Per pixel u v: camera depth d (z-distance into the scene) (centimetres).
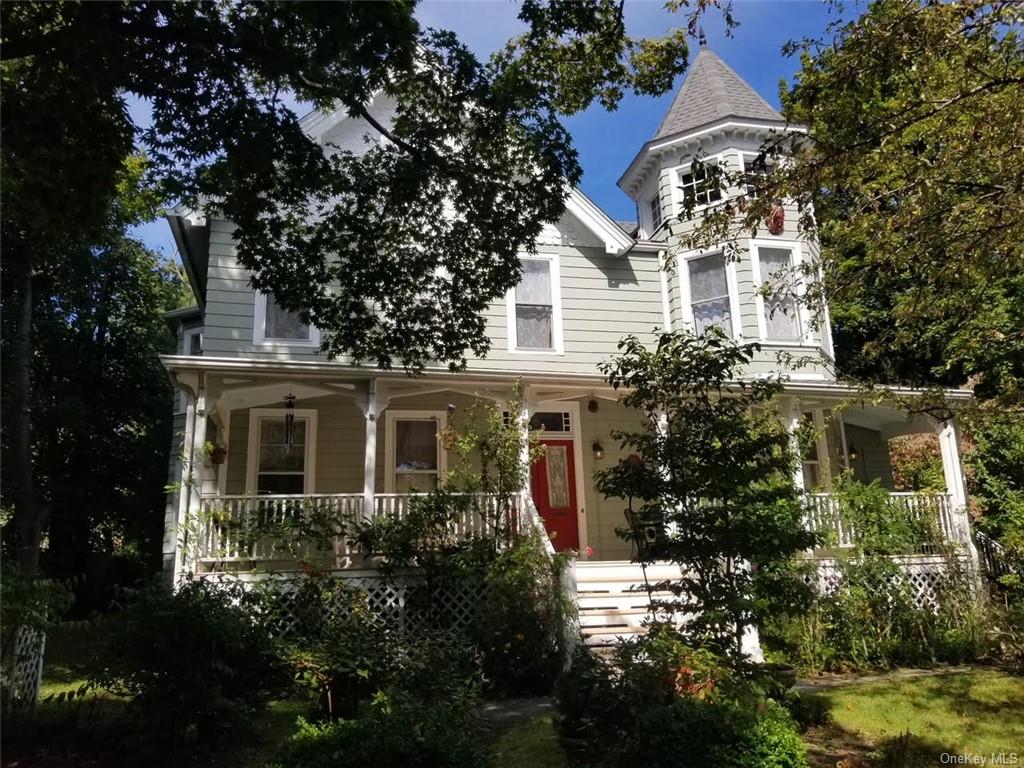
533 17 782
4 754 619
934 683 855
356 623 781
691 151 1481
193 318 1681
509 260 957
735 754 511
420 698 625
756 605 601
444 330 989
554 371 1373
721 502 642
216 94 755
